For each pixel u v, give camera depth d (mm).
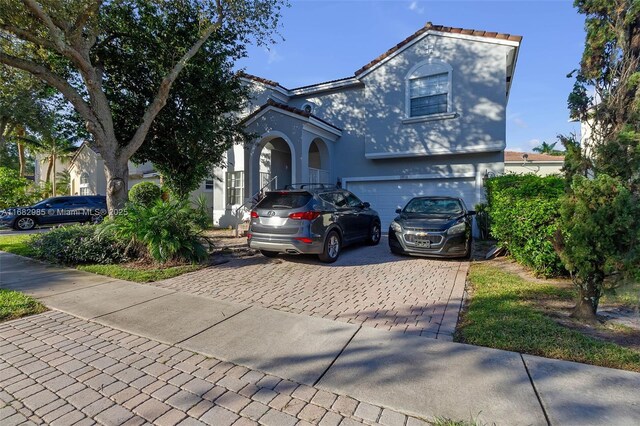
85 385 3092
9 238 12797
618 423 2469
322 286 6148
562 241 4418
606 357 3357
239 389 3014
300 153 12883
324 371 3262
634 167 4008
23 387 3066
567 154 4426
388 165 14234
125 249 8125
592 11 5359
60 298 5500
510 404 2701
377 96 13953
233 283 6359
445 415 2592
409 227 8484
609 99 5109
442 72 12773
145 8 10070
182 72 10867
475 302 5102
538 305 4895
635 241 3727
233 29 11156
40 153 30562
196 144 11672
